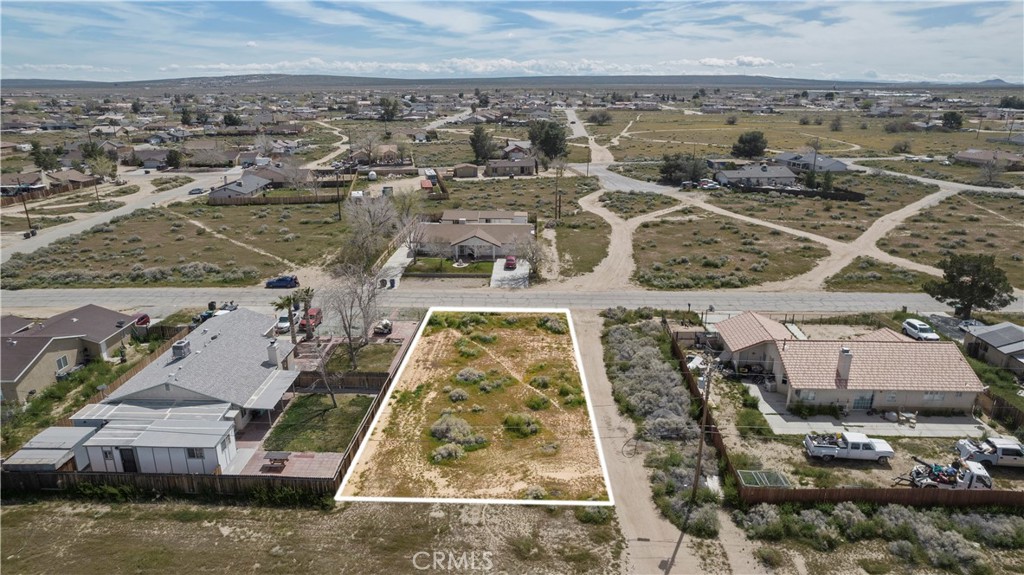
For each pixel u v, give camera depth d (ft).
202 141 627.05
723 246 296.51
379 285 230.48
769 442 135.13
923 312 214.48
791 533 106.22
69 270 258.78
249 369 151.33
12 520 108.88
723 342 176.04
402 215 309.83
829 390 145.89
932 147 631.56
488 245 272.72
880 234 317.22
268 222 346.95
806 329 198.08
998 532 104.88
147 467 122.93
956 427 141.59
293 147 648.38
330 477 117.29
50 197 415.03
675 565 99.35
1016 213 360.89
